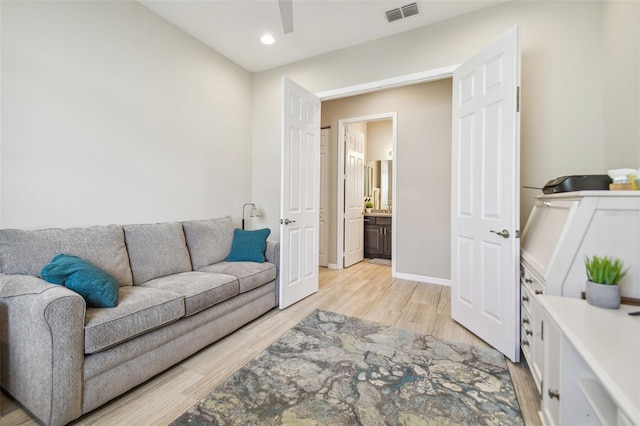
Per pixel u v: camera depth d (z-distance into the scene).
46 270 1.51
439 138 3.79
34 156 1.89
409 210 3.97
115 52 2.32
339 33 2.89
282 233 2.81
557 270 1.39
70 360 1.30
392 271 4.09
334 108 4.66
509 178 1.92
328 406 1.47
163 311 1.69
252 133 3.81
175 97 2.81
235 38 3.01
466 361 1.90
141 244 2.27
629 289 1.27
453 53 2.62
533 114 2.29
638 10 1.65
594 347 0.90
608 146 1.99
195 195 3.04
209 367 1.83
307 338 2.22
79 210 2.12
